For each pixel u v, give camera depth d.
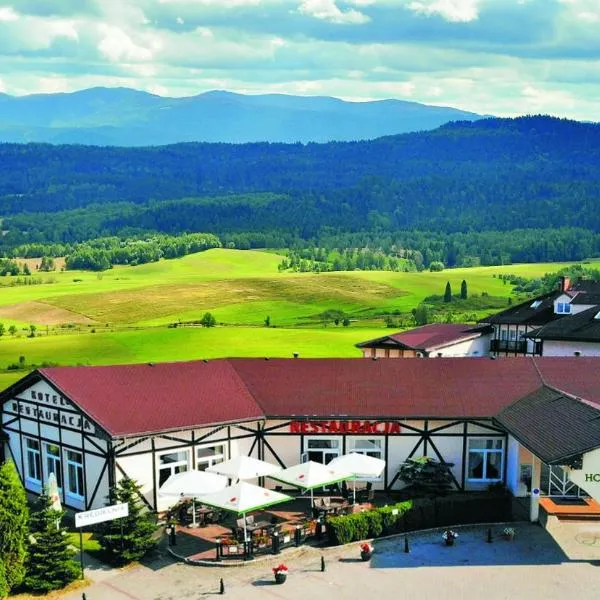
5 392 41.47
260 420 39.62
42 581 29.97
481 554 32.19
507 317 77.75
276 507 37.88
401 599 28.30
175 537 34.41
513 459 38.84
